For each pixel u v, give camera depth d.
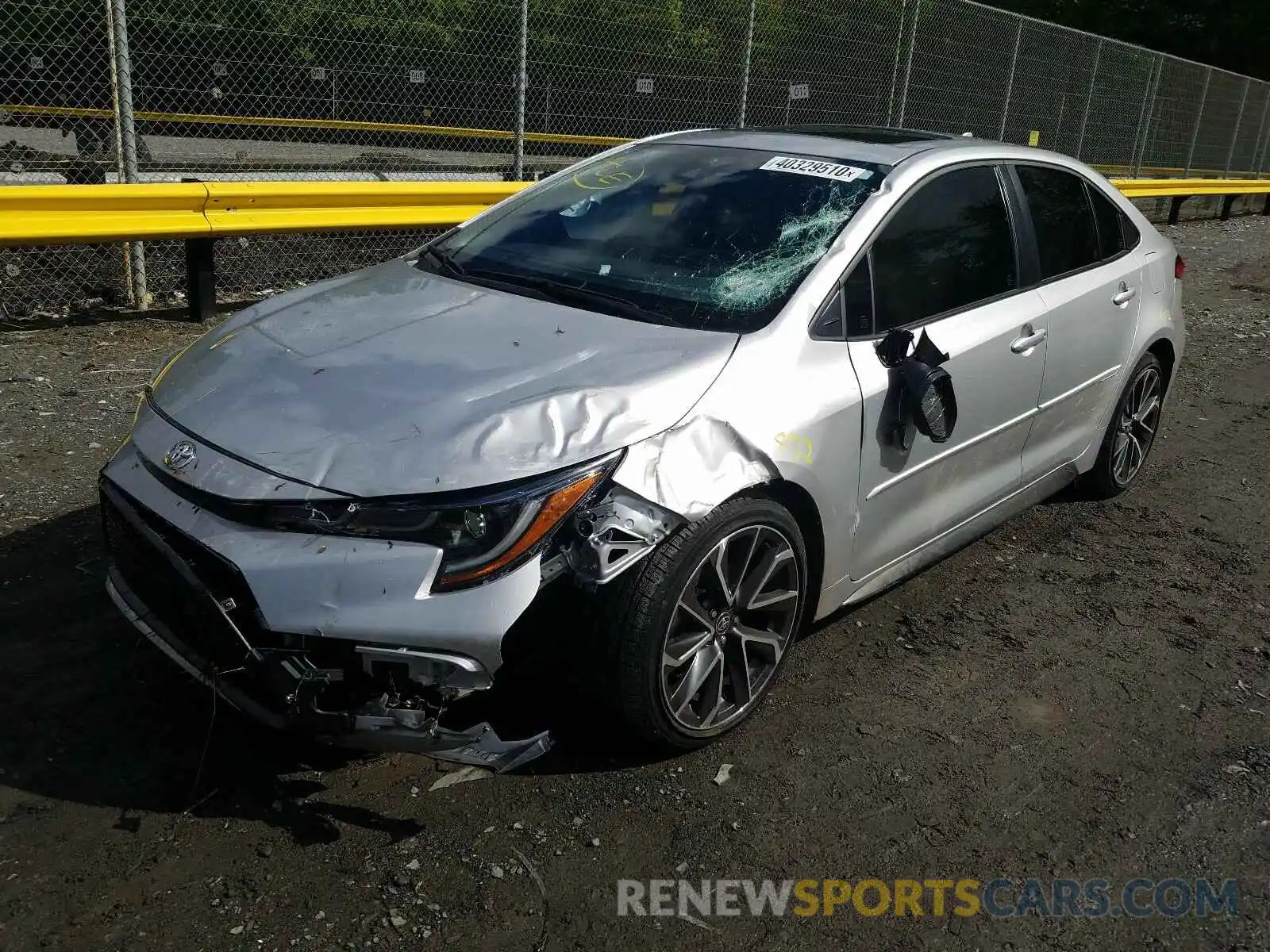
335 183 7.11
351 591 2.43
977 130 12.43
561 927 2.44
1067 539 4.78
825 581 3.32
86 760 2.82
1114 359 4.66
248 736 2.97
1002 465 4.12
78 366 5.95
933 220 3.68
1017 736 3.30
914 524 3.67
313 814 2.71
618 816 2.79
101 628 3.41
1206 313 10.16
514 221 3.89
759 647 3.18
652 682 2.79
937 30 11.28
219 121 7.60
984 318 3.78
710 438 2.80
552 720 3.12
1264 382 7.79
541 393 2.71
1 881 2.42
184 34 7.24
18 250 6.77
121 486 2.80
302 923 2.38
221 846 2.58
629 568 2.68
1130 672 3.72
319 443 2.59
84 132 7.37
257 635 2.50
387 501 2.47
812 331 3.17
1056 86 13.55
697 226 3.55
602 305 3.25
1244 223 19.30
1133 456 5.19
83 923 2.33
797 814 2.87
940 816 2.92
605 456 2.62
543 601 2.75
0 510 4.12
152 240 6.48
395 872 2.54
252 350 3.04
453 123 8.25
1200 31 27.33
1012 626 3.97
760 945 2.45
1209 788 3.12
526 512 2.50
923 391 3.25
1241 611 4.23
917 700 3.45
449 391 2.72
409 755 2.95
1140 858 2.82
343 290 3.50
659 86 9.01
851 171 3.68
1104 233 4.66
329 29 7.63
